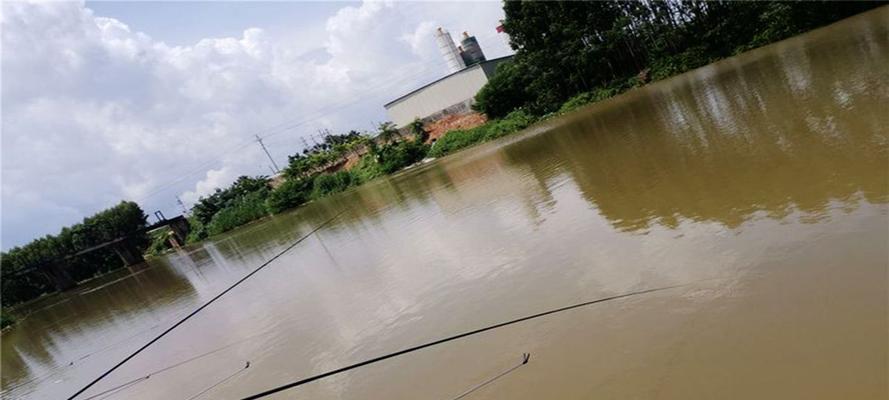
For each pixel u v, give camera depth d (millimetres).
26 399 12617
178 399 8711
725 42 30828
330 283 12672
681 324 4965
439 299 8414
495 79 43438
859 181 6324
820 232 5512
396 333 7801
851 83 11617
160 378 10320
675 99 20797
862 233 5141
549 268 7762
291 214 43406
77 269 46500
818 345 3971
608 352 5035
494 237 10656
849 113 9414
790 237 5684
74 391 11695
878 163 6602
